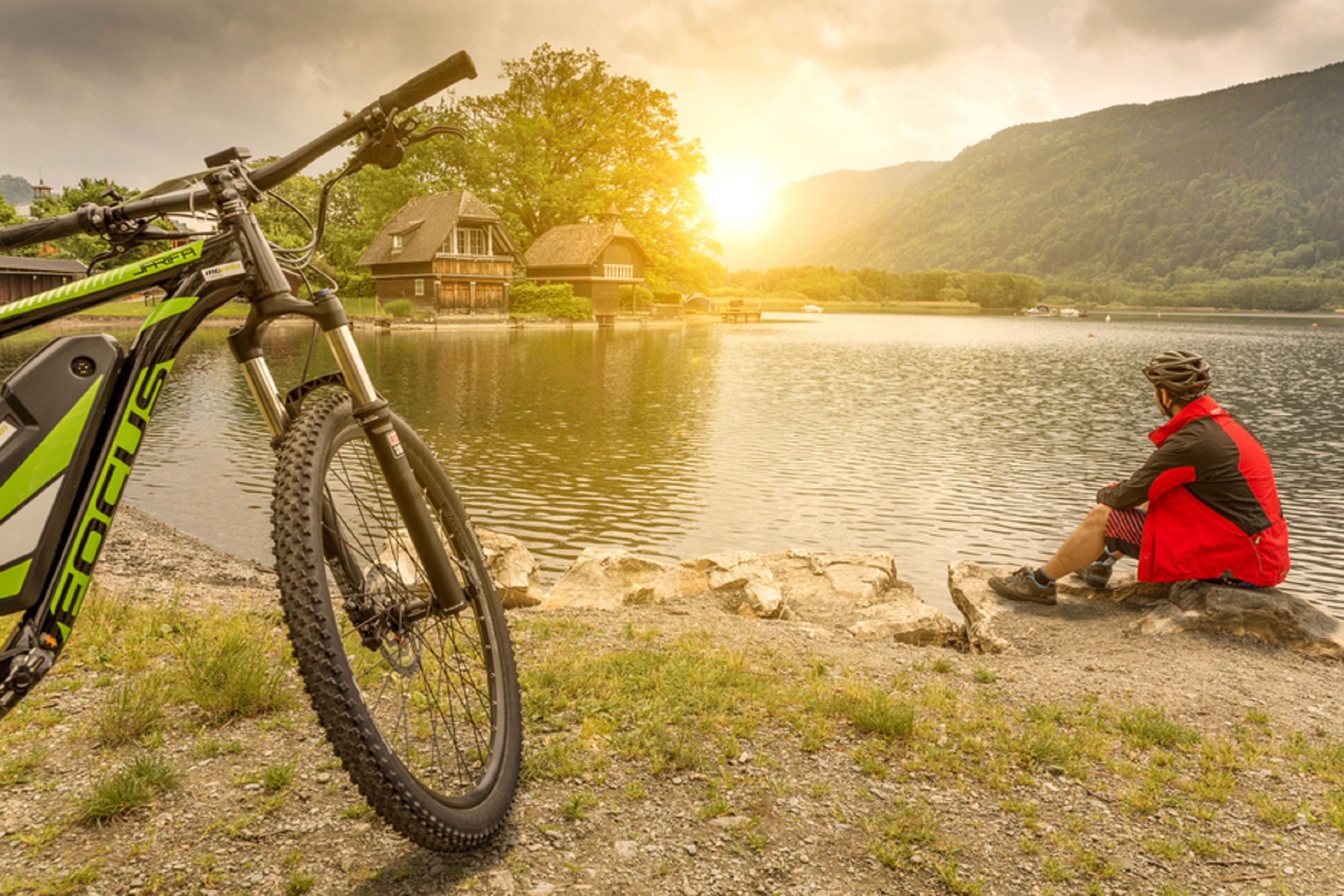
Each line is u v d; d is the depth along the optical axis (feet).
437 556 6.96
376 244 224.33
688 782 9.45
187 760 9.32
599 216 255.50
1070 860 8.45
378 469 7.29
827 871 8.04
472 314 217.15
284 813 8.30
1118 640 15.74
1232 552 15.75
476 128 247.91
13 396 5.64
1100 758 10.64
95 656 12.30
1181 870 8.36
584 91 247.70
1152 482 15.87
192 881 7.22
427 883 7.32
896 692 12.72
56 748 9.52
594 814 8.68
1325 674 14.14
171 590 18.15
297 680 11.79
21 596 5.52
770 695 11.87
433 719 8.47
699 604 18.10
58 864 7.41
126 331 6.98
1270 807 9.57
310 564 5.99
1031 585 17.31
